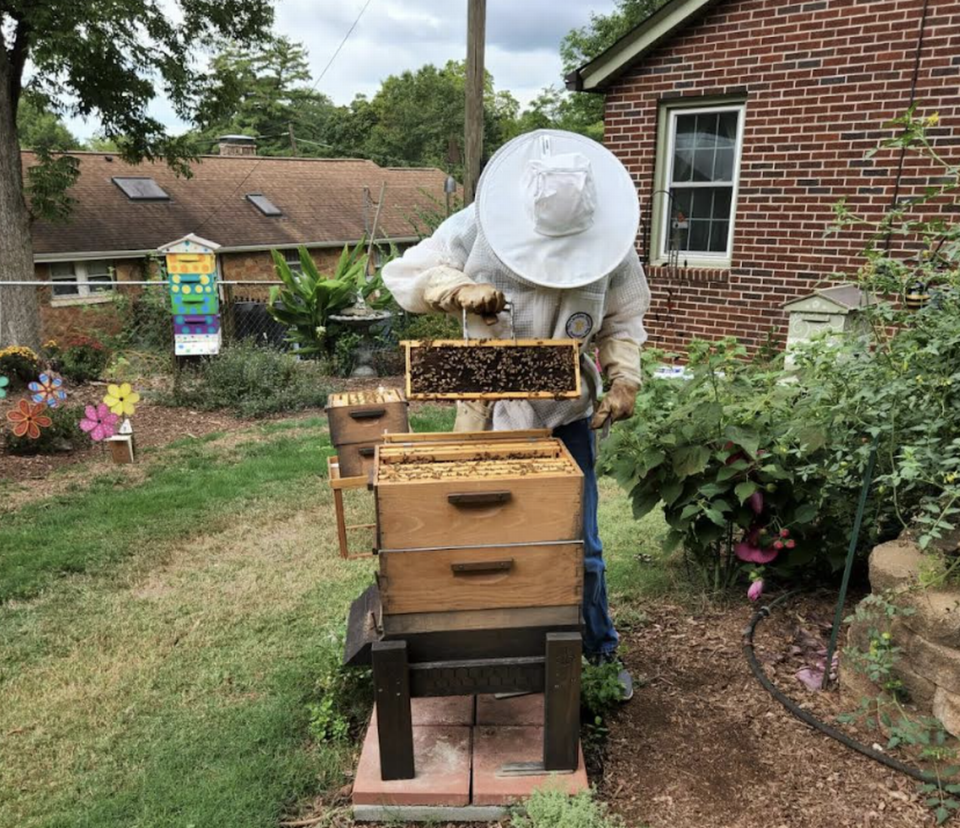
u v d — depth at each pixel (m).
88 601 3.45
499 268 2.09
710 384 3.23
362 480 3.47
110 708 2.60
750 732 2.31
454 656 1.96
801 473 2.58
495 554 1.86
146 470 5.59
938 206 6.10
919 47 6.01
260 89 43.72
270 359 7.97
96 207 17.25
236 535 4.25
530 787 2.01
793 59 6.66
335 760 2.26
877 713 2.29
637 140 7.83
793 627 2.89
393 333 9.36
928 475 2.25
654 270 7.92
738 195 7.26
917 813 1.98
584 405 2.25
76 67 10.15
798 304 5.93
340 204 22.36
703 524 3.01
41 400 5.89
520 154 2.02
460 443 2.13
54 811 2.12
